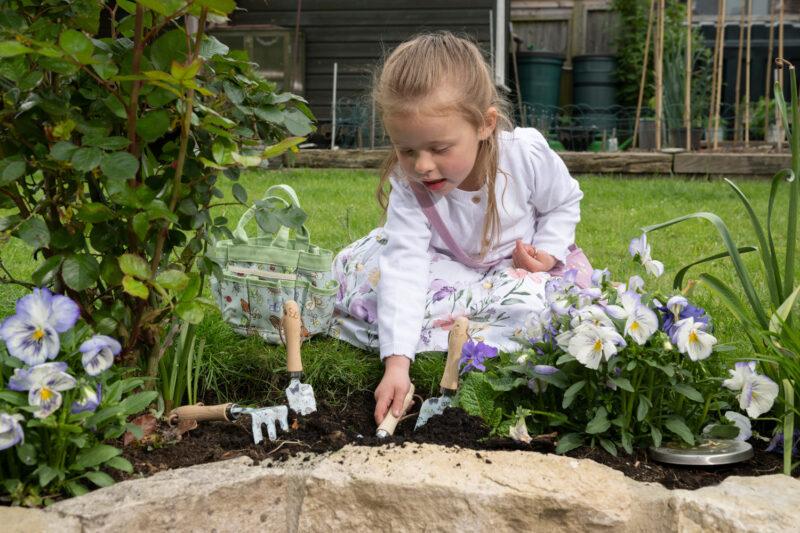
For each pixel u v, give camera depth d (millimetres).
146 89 1389
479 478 1314
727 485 1327
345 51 8320
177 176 1409
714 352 1585
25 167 1354
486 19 8125
